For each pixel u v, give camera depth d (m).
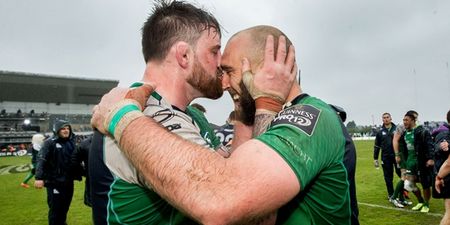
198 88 1.48
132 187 1.21
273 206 1.01
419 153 7.12
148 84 1.30
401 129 7.74
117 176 1.22
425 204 7.27
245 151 1.04
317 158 1.12
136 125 1.10
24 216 8.35
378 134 9.45
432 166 7.02
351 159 1.32
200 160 1.02
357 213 1.41
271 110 1.30
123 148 1.12
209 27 1.48
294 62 1.41
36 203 10.14
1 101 61.09
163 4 1.48
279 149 1.05
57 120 5.87
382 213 7.22
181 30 1.43
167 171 1.02
